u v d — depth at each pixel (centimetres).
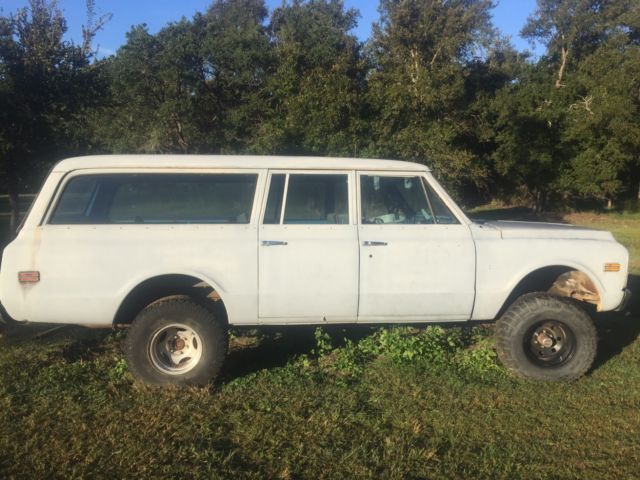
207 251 495
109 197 503
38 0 999
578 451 405
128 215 503
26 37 991
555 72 3438
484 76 3434
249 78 2652
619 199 3438
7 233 1470
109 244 486
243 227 504
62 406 465
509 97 2992
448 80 1911
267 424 436
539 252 534
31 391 495
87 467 372
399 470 374
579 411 469
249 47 2719
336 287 509
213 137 2778
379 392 501
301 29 2853
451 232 528
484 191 3650
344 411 462
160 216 505
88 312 486
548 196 3275
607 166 2841
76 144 1102
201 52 2608
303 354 586
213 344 497
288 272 503
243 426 433
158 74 2577
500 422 447
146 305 530
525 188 3416
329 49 2495
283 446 405
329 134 1656
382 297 515
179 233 495
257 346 631
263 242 501
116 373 537
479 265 525
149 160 509
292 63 1970
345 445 408
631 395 504
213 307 522
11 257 479
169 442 407
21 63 976
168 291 532
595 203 3447
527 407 475
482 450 405
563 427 440
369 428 436
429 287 520
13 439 409
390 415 457
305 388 507
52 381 516
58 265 480
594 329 532
